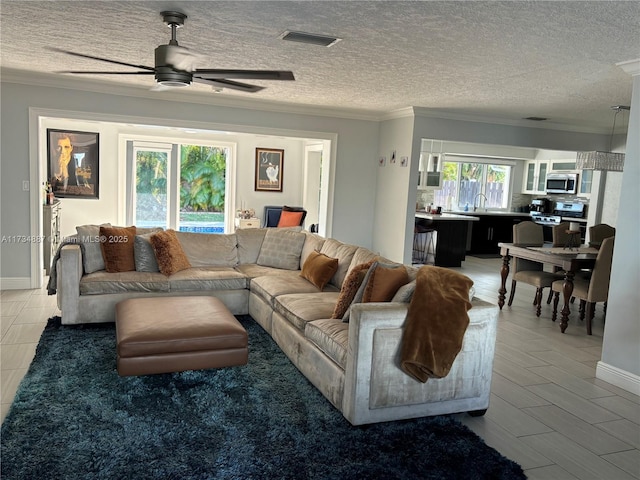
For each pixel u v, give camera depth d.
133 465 2.36
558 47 3.37
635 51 3.39
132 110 5.98
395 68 4.22
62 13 3.10
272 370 3.60
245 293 4.85
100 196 8.28
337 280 4.57
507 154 10.72
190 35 3.50
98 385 3.21
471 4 2.63
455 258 8.77
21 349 3.82
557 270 6.18
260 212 9.56
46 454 2.41
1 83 5.43
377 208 7.38
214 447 2.55
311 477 2.35
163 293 4.56
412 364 2.76
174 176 8.92
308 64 4.24
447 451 2.63
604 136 7.57
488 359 3.04
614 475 2.52
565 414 3.20
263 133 6.64
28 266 5.77
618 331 3.70
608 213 7.74
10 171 5.59
